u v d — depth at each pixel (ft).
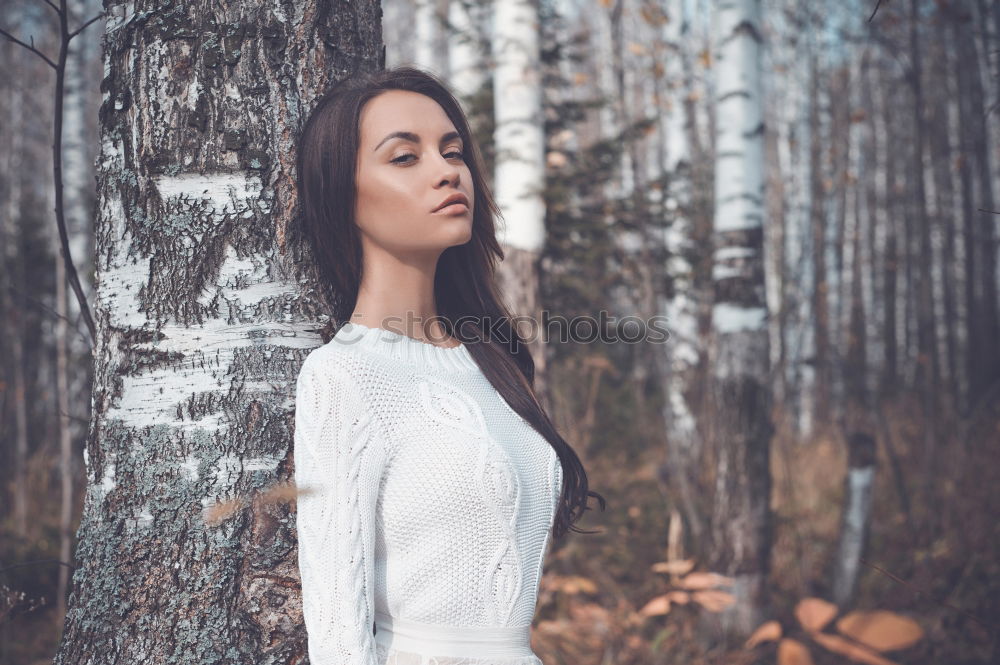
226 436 4.36
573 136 19.38
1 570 5.19
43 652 11.93
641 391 22.24
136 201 4.50
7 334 21.48
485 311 5.49
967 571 14.92
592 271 18.53
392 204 4.39
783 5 37.35
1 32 5.34
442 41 29.07
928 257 22.27
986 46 22.31
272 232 4.56
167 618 4.25
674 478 18.20
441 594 4.09
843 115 38.88
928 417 20.85
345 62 4.87
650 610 9.85
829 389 34.91
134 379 4.43
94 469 4.53
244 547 4.32
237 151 4.51
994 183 39.60
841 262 37.63
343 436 3.91
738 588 13.85
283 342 4.52
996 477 19.54
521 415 4.78
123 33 4.57
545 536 4.63
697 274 20.77
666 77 27.58
